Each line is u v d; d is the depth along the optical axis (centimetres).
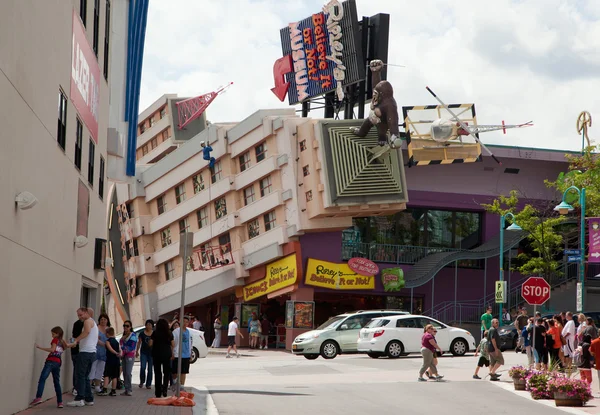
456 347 3656
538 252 5284
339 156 4550
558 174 5344
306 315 4666
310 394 2183
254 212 4841
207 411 1761
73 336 1892
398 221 5166
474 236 5316
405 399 2069
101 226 2769
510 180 5319
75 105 2133
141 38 3008
